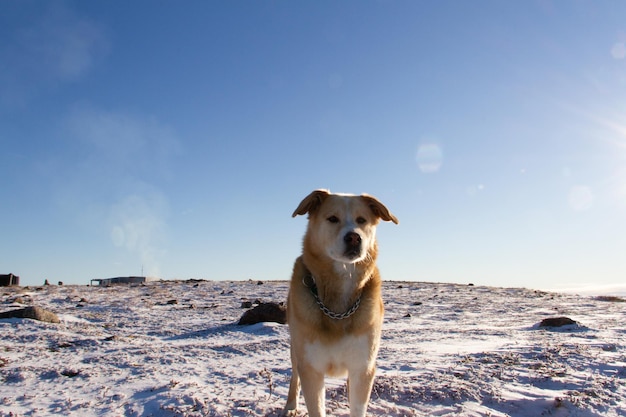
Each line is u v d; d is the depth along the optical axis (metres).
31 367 1.96
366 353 1.10
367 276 1.14
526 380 1.69
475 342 2.89
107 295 7.18
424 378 1.72
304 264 1.20
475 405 1.42
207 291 8.08
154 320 4.54
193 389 1.58
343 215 1.16
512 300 7.15
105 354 2.41
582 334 3.08
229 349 2.58
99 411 1.38
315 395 1.09
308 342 1.09
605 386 1.56
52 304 5.80
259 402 1.43
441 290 8.80
